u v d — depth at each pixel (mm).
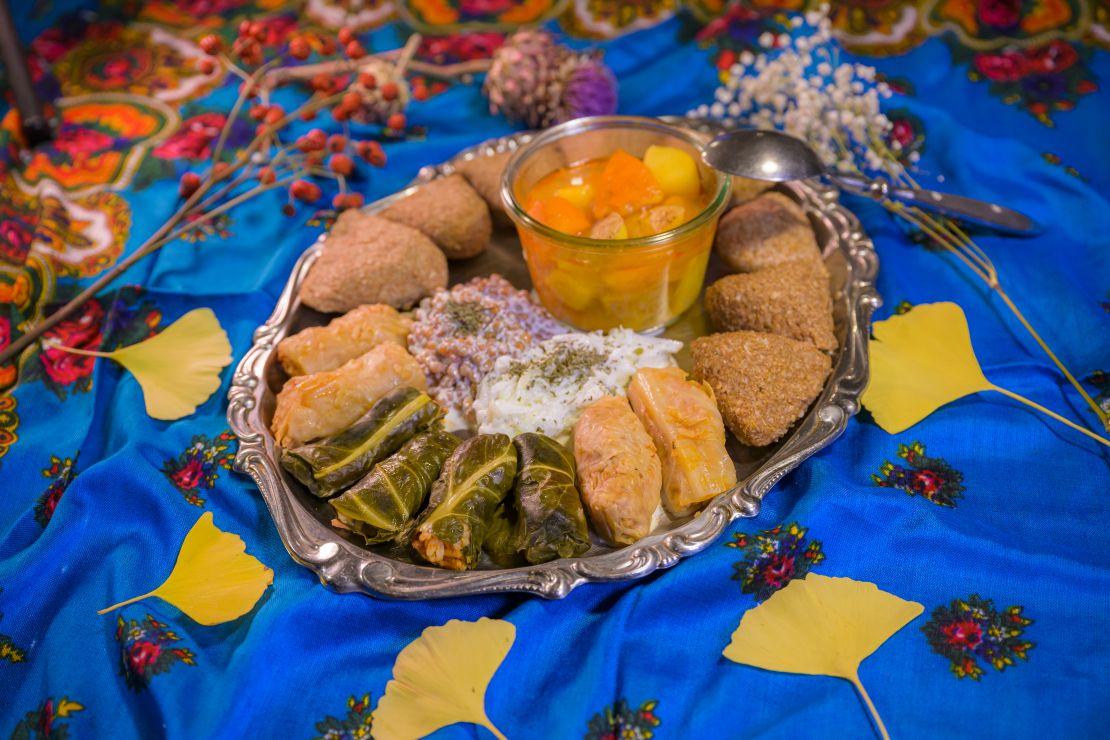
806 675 548
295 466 621
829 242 716
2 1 851
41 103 841
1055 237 724
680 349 688
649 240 643
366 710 554
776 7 868
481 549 595
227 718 545
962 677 545
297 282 720
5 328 728
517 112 809
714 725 538
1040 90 800
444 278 721
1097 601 564
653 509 597
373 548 596
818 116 744
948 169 765
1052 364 655
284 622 571
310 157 791
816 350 649
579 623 576
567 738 535
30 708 570
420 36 889
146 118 848
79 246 768
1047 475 614
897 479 616
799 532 588
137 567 608
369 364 653
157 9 919
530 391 641
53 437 672
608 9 893
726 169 680
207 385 684
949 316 671
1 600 602
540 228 655
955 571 579
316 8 914
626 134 719
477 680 551
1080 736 526
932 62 827
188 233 768
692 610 572
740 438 627
